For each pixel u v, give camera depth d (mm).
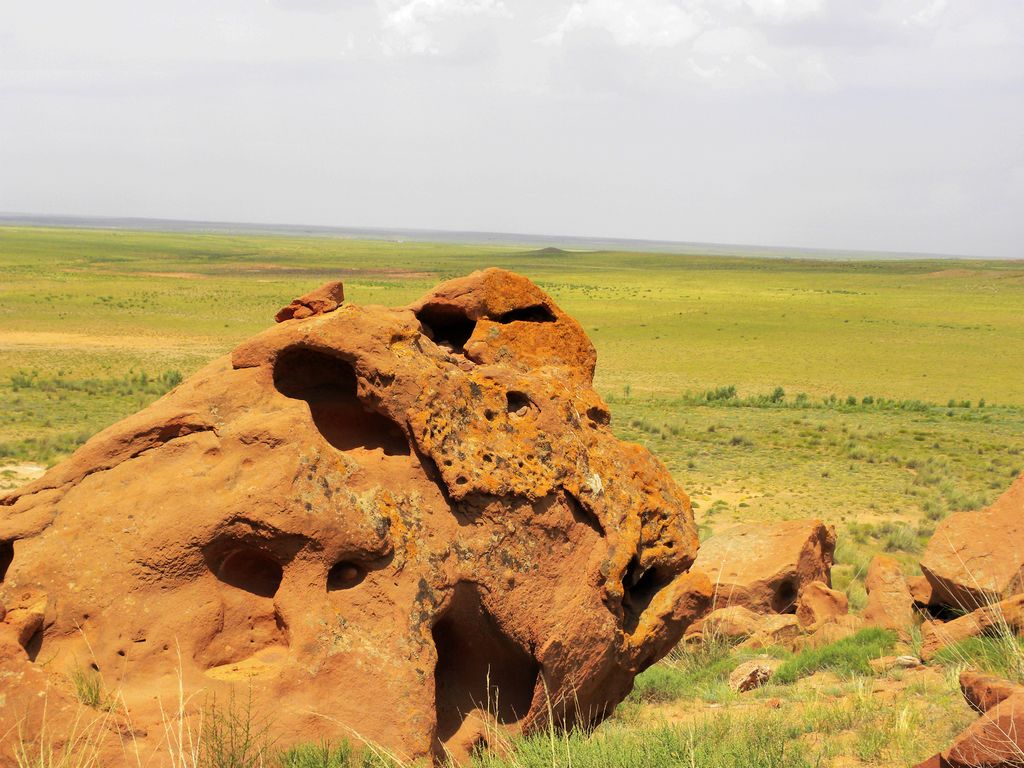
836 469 36406
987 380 65562
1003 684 6289
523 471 7496
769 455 39125
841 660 12438
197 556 6441
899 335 86812
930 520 27766
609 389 60438
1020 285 167125
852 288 158250
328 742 5980
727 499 30719
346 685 6234
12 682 5699
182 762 5379
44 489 6793
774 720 8336
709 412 52000
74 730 5594
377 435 7566
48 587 6285
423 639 6551
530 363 8953
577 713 7844
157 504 6562
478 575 7047
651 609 8305
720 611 15773
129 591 6316
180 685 5633
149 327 79188
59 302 92250
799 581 17562
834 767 6992
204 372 7676
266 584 6727
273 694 6086
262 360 7359
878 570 14844
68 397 45875
